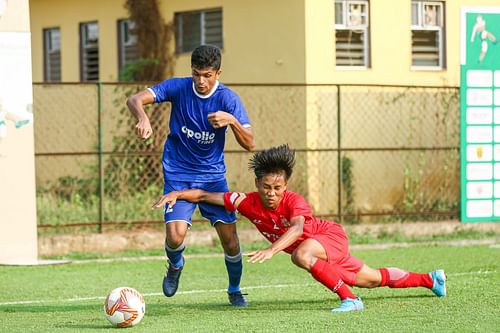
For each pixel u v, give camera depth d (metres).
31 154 33.84
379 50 48.72
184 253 37.06
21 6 33.38
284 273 30.67
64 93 56.00
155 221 39.12
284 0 48.12
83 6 59.91
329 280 21.47
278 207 21.19
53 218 42.03
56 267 33.22
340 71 47.81
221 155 22.61
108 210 43.28
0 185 33.50
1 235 33.59
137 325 20.05
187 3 53.16
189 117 22.00
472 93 40.69
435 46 50.25
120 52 57.88
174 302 24.31
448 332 18.59
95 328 19.84
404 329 18.94
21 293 26.83
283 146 20.92
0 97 33.34
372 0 48.72
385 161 48.06
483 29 40.69
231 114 21.80
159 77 54.28
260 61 49.38
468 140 40.69
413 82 49.19
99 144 38.03
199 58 21.39
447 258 34.44
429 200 47.47
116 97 53.97
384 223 42.22
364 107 47.91
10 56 33.38
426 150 44.59
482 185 41.06
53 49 62.91
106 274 31.30
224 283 28.73
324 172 46.94
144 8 54.75
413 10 49.69
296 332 18.69
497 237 41.25
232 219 22.52
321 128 47.25
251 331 18.92
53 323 20.83
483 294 24.17
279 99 48.19
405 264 32.66
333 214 42.94
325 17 47.56
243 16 50.25
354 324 19.58
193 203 22.20
